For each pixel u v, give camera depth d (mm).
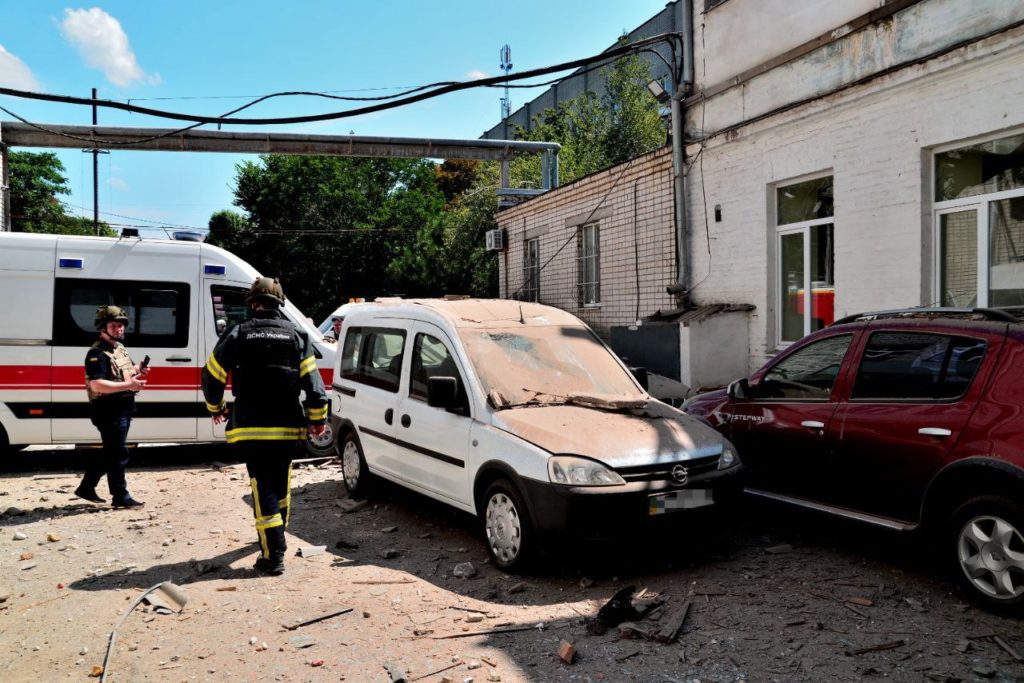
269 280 5492
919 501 4469
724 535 5770
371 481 7066
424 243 31594
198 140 15406
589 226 13750
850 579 4746
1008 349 4199
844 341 5223
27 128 14273
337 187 40812
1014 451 3926
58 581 5004
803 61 8711
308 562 5398
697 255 10695
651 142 27531
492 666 3693
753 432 5727
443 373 5875
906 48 7449
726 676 3531
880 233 7840
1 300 8414
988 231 6980
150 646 3982
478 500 5285
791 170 8938
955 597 4398
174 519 6527
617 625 4141
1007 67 6555
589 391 5730
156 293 8906
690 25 10570
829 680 3469
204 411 8961
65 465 9164
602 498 4539
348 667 3711
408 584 4891
